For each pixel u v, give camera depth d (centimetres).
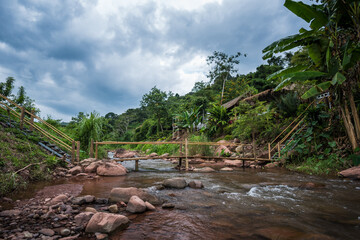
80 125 995
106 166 701
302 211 318
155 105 3106
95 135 977
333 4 683
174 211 317
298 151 866
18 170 500
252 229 249
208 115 1875
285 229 247
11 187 414
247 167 948
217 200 384
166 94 3192
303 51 1382
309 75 692
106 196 406
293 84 1506
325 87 666
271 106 1298
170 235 233
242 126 1171
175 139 2259
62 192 429
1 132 680
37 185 490
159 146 1744
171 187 498
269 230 244
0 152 545
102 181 573
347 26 736
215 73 3259
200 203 363
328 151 789
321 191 455
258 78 3541
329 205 350
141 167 973
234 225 262
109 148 2694
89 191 448
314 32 729
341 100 741
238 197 407
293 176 676
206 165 1031
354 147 705
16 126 832
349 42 696
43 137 884
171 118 3161
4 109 914
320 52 740
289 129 1101
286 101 1194
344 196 412
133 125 6241
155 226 258
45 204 344
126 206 336
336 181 572
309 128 909
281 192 449
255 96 1569
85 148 970
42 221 268
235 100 1869
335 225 260
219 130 1708
